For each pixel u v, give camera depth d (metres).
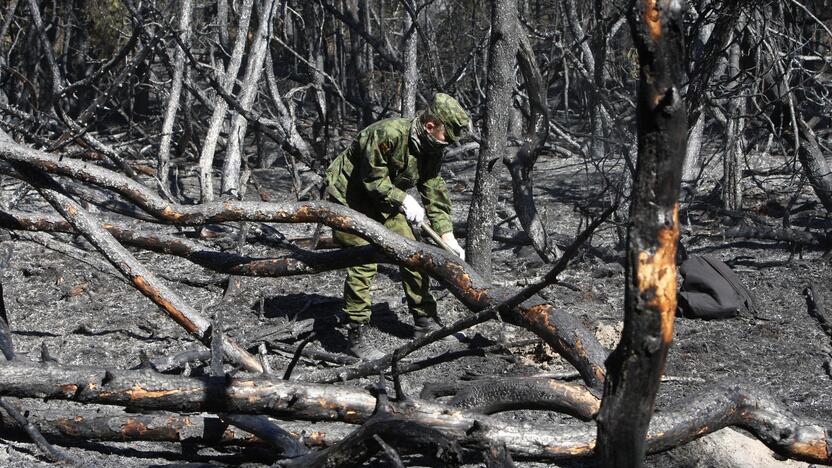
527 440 3.44
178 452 3.96
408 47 7.73
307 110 19.30
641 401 2.40
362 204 5.34
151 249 5.24
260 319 6.09
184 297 6.76
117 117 17.75
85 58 15.72
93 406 4.44
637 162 2.29
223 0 13.23
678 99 2.20
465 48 15.72
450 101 4.98
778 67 8.17
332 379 4.60
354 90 18.23
